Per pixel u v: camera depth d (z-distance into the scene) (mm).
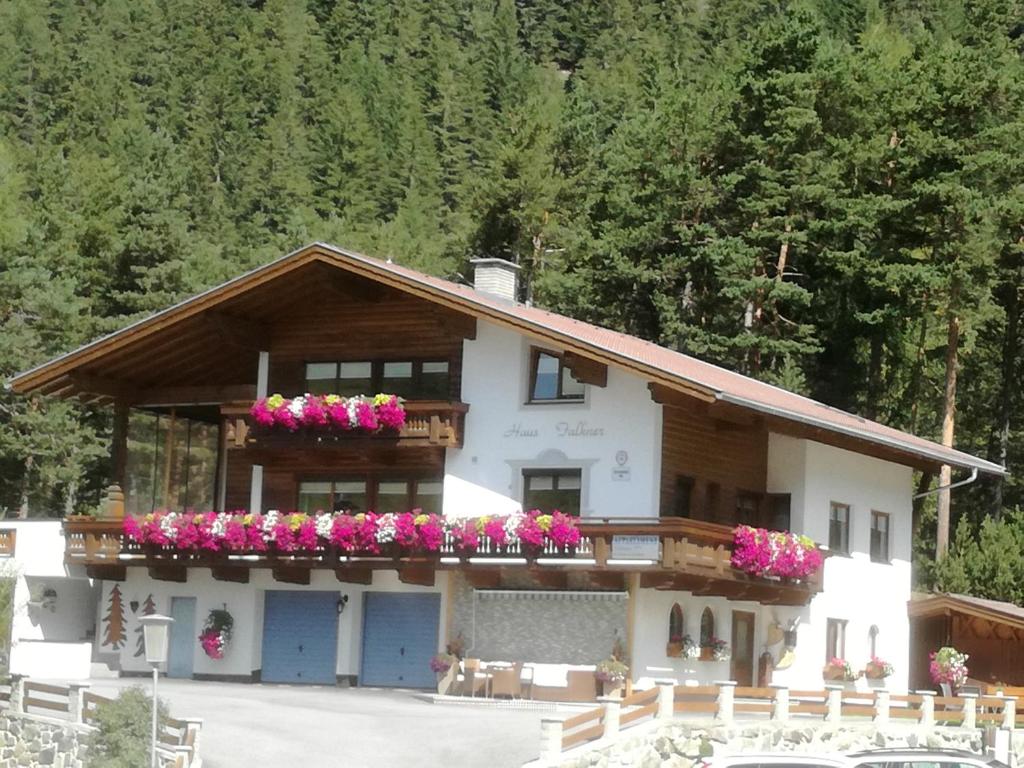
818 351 66625
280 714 35625
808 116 67062
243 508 47438
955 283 64188
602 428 41188
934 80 68375
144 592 46062
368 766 30422
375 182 131250
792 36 70438
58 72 142500
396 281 41625
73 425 68500
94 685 39969
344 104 138375
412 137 137500
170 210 81000
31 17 149125
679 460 41156
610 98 107438
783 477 44719
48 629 47688
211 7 164750
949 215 65500
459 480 42406
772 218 67812
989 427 75062
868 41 85500
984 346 75000
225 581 44781
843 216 67125
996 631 48469
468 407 42594
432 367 43562
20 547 46562
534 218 81562
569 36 181500
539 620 40625
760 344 65750
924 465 49875
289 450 43750
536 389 42281
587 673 39188
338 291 43375
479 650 41250
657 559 38562
